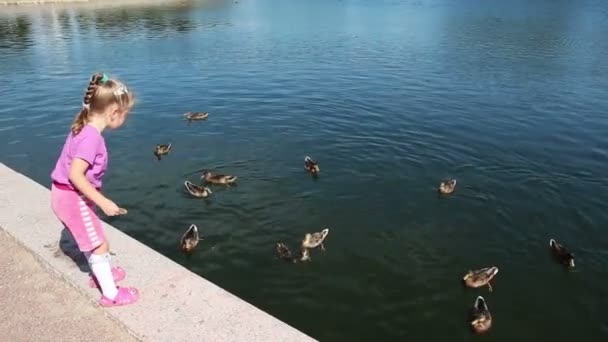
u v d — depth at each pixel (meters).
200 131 16.78
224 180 12.83
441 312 8.54
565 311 8.63
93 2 68.44
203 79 24.16
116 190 12.53
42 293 5.64
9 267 6.08
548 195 12.57
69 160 4.76
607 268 9.80
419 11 56.97
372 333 8.04
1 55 30.45
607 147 15.80
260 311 5.33
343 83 23.16
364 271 9.57
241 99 20.58
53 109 19.41
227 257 9.95
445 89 22.30
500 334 8.07
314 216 11.46
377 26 43.72
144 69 26.55
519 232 10.96
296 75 24.75
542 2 67.62
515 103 20.34
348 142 15.79
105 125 4.87
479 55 29.89
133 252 6.27
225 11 59.94
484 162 14.49
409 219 11.39
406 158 14.66
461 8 60.31
